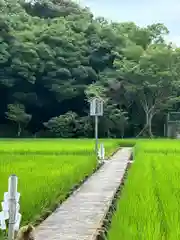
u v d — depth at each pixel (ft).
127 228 27.76
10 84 239.09
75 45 262.67
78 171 61.36
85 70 256.32
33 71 242.37
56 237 28.84
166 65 248.93
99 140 204.74
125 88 252.83
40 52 246.27
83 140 200.64
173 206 35.35
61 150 118.32
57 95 252.01
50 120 244.63
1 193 40.96
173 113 268.62
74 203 41.93
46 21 276.82
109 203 41.16
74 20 288.92
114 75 257.96
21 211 33.17
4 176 56.24
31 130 256.52
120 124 250.57
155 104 257.34
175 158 96.22
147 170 67.72
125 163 92.79
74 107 261.03
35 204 35.42
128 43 272.92
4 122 251.60
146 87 251.39
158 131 273.54
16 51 238.48
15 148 127.65
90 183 57.98
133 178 56.13
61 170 65.36
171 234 26.50
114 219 31.14
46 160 87.45
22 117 238.89
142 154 108.27
